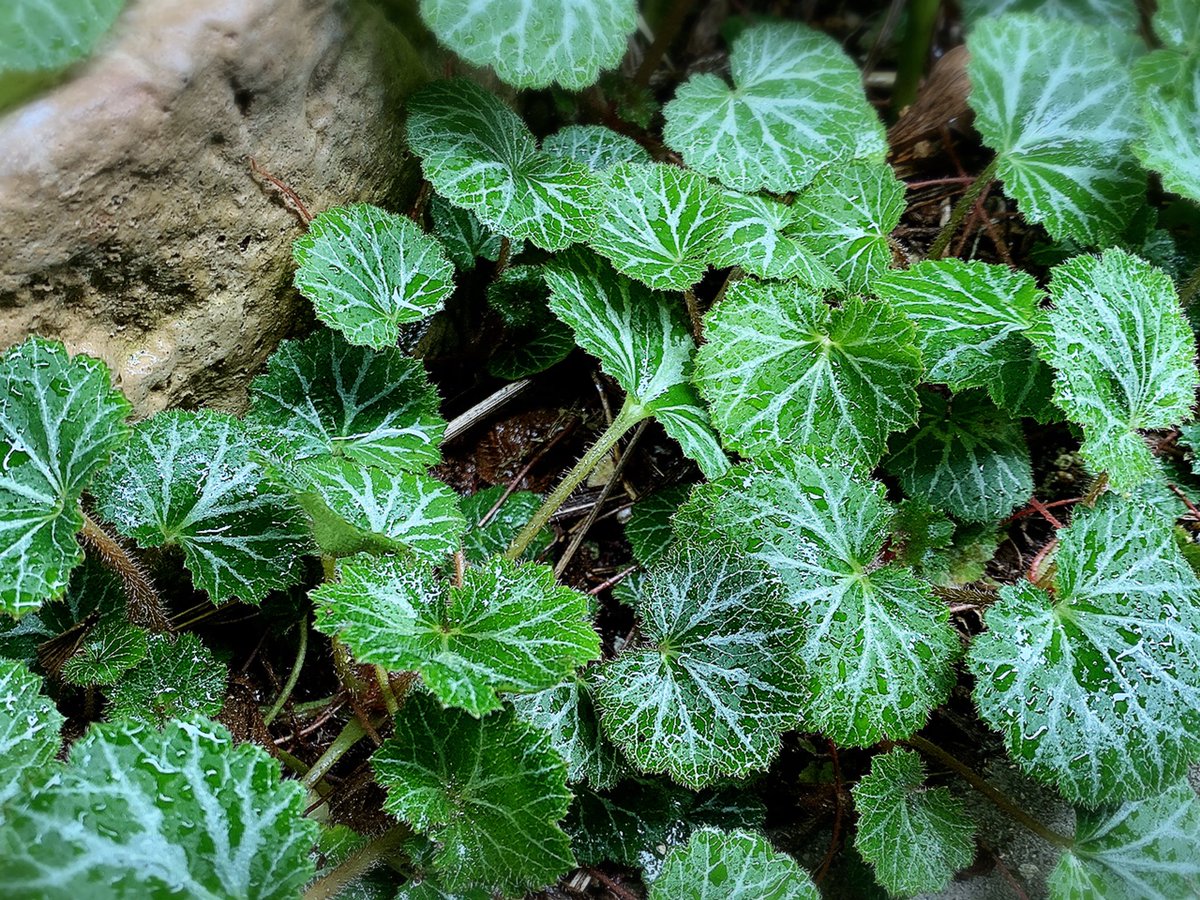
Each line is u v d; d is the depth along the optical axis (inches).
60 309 9.7
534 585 10.0
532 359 13.7
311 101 10.5
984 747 12.1
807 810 11.9
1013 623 10.5
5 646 10.4
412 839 9.9
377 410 11.9
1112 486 10.7
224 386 11.5
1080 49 13.6
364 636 9.0
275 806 8.8
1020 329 11.8
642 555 12.6
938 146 16.0
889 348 11.7
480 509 13.2
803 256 12.6
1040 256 14.4
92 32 8.9
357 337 10.8
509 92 13.5
